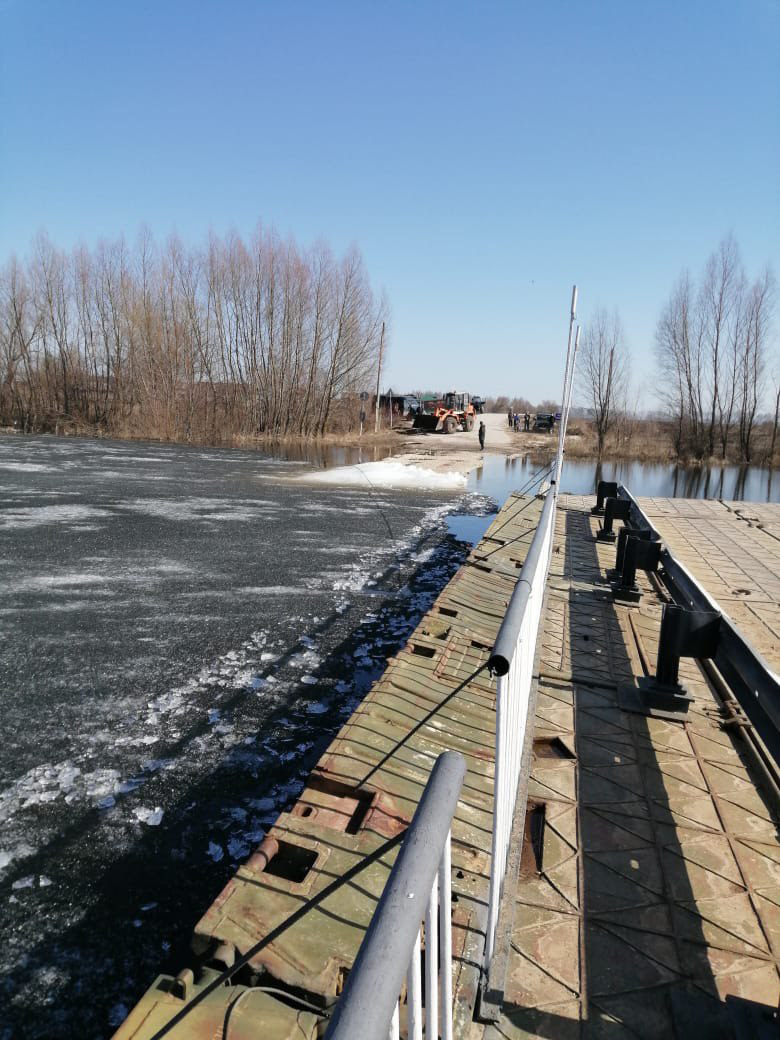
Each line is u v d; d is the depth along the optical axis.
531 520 11.34
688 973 2.27
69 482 18.95
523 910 2.55
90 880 3.37
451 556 11.12
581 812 3.22
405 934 0.95
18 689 5.51
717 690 4.69
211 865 3.51
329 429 46.94
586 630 5.87
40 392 47.62
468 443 41.94
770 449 42.91
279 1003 1.97
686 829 3.10
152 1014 1.90
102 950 2.94
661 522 12.15
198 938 2.17
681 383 42.38
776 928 2.50
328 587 8.92
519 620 2.14
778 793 3.37
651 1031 2.04
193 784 4.24
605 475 33.78
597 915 2.54
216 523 13.25
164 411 42.44
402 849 1.13
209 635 6.90
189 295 43.34
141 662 6.15
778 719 2.83
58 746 4.64
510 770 2.42
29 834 3.70
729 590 7.66
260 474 22.89
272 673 6.00
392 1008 0.85
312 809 2.98
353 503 16.86
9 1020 2.59
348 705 5.43
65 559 9.91
